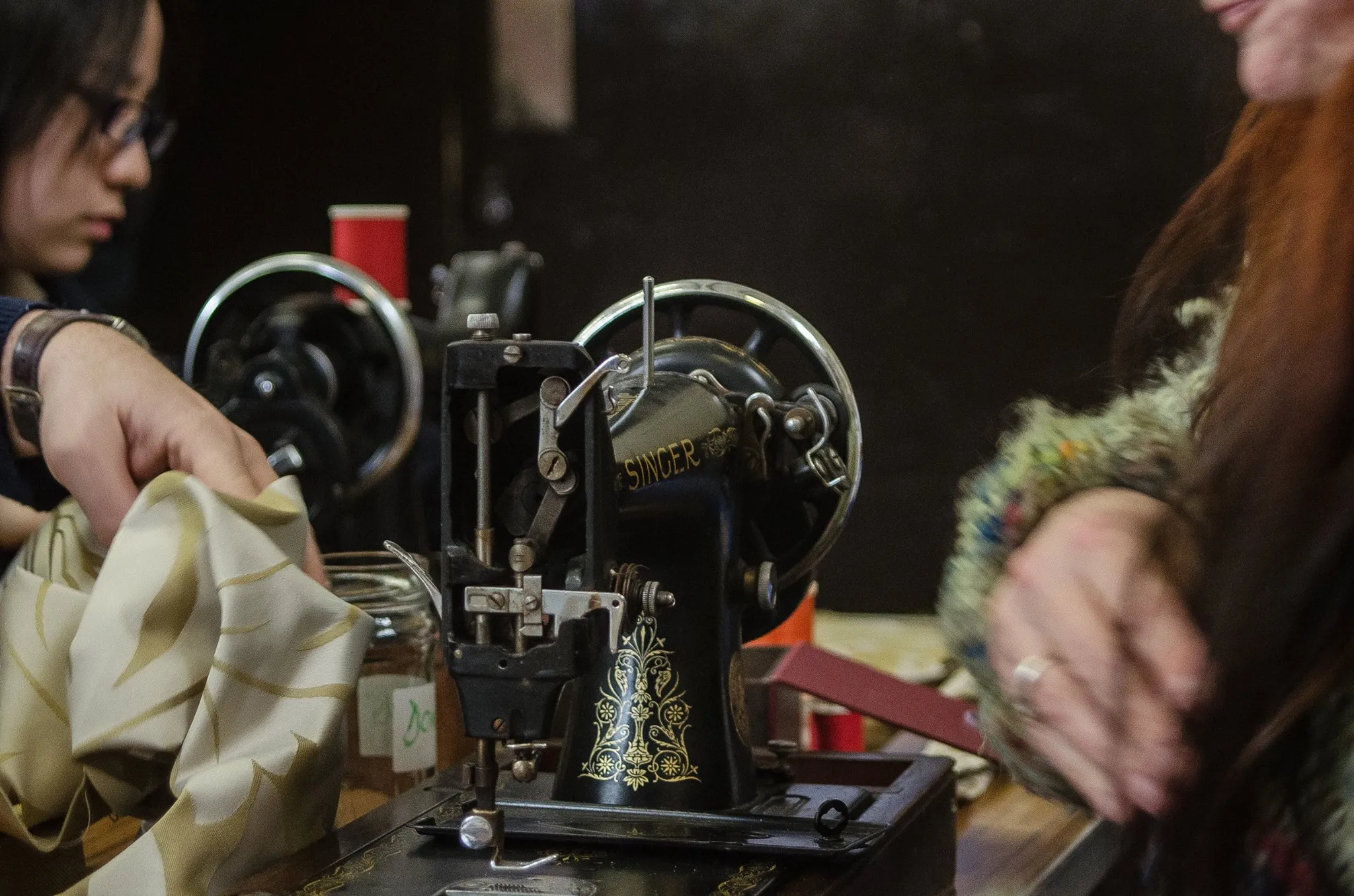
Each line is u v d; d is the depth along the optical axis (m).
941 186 3.38
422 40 3.42
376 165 3.46
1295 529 0.68
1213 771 0.73
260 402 1.60
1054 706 0.76
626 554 1.10
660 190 3.51
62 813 1.04
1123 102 3.26
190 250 3.40
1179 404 1.02
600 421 0.89
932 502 3.48
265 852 0.97
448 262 3.54
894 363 3.47
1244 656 0.70
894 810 1.09
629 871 0.96
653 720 1.11
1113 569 0.77
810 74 3.41
